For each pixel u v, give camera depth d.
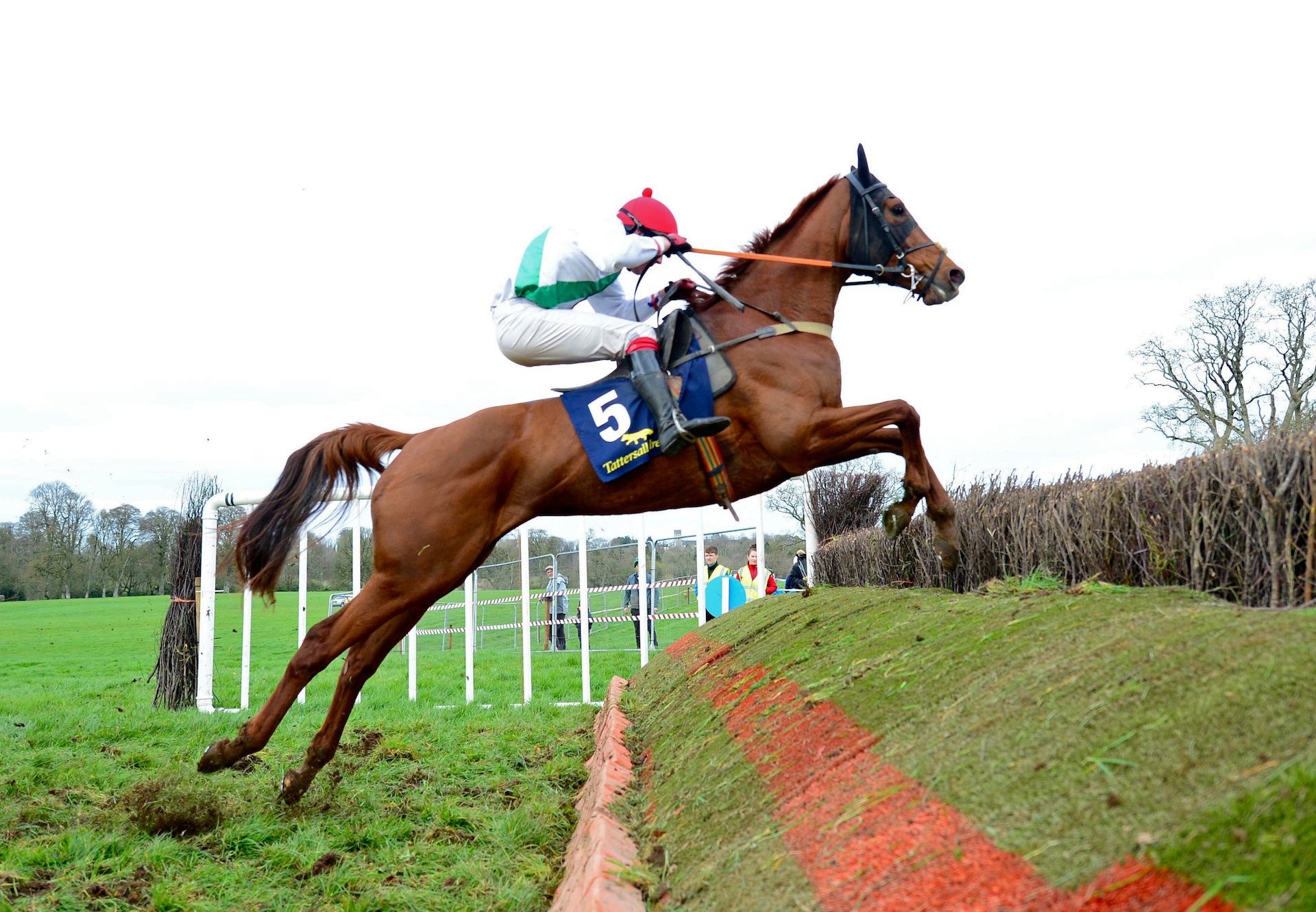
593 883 2.21
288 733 6.07
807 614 4.46
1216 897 1.12
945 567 3.95
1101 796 1.43
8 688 10.41
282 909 2.77
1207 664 1.67
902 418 3.76
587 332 3.92
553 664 12.19
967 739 1.91
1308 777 1.19
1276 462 2.47
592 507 3.96
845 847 1.80
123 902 2.78
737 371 3.84
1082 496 3.37
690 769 3.10
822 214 4.12
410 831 3.56
